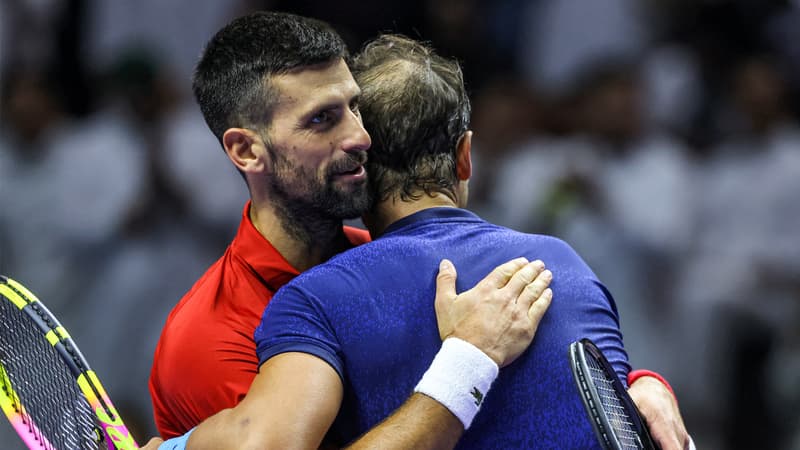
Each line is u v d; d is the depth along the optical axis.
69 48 27.48
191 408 9.98
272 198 10.01
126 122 24.62
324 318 9.05
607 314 9.64
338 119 9.71
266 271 10.04
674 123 26.28
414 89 9.92
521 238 9.78
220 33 10.03
